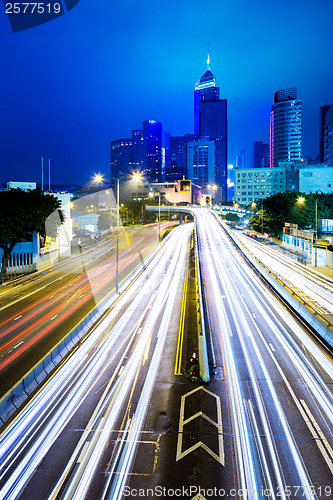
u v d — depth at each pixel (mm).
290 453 17797
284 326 36375
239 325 36688
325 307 41938
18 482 16016
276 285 50938
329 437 19016
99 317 39812
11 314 39875
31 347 30484
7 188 87250
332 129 176125
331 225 102812
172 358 29172
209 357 29312
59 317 38531
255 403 22422
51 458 17516
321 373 26453
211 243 93562
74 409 21766
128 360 28828
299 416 20969
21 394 22859
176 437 19062
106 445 18469
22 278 58938
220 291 50031
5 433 19500
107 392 23844
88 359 29031
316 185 161375
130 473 16469
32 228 64625
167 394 23609
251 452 17875
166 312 41312
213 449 18094
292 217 102625
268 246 99375
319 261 73875
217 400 22828
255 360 28703
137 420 20578
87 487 15688
